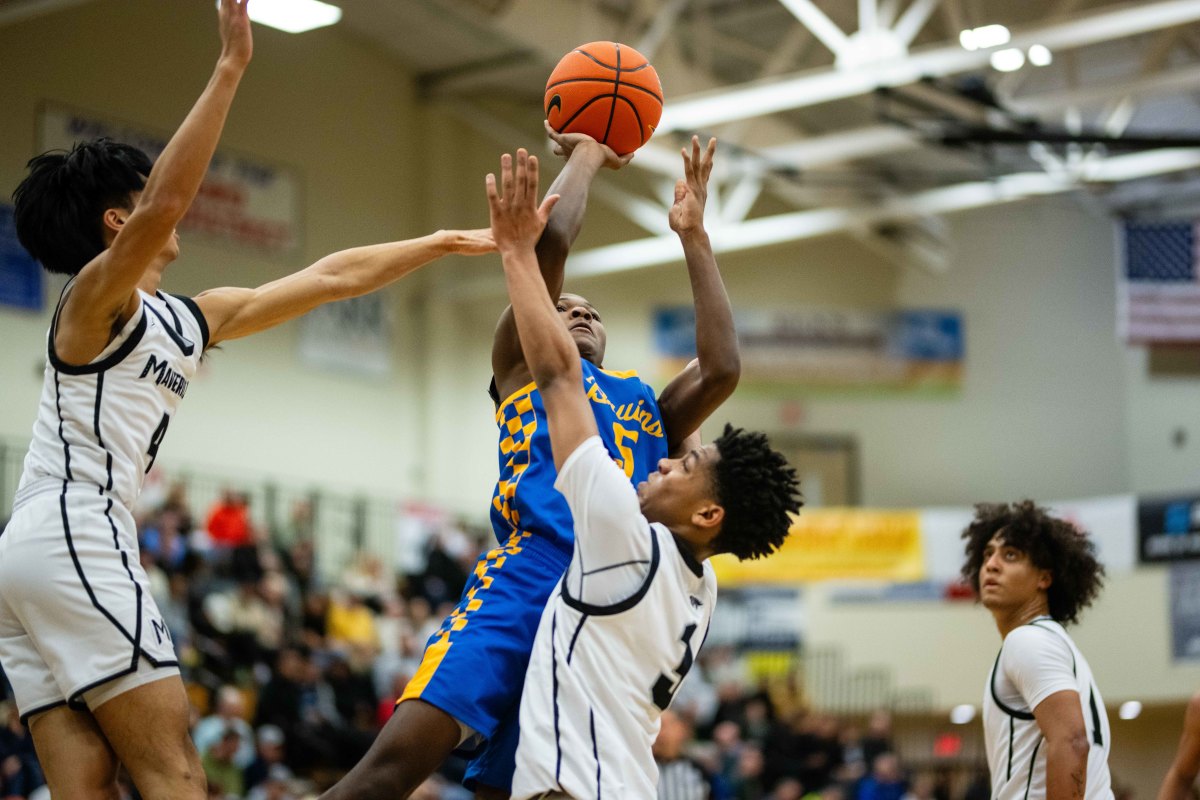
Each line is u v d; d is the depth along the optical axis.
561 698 2.90
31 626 2.97
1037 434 21.70
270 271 17.11
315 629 13.55
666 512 3.10
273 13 10.50
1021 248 22.14
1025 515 4.27
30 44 14.89
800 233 18.39
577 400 3.04
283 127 17.50
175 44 16.36
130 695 2.95
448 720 3.08
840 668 17.89
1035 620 4.01
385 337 18.77
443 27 18.05
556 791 2.85
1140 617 17.17
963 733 18.06
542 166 20.17
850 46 13.55
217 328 3.36
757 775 13.19
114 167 3.21
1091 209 21.84
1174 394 21.06
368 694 12.80
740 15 17.66
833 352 21.67
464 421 19.44
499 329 3.70
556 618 2.98
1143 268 19.17
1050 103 15.45
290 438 17.27
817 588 18.12
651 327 20.81
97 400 3.03
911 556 18.20
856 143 16.42
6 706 9.67
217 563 13.72
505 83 19.55
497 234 3.13
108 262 2.96
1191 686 16.81
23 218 3.21
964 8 16.39
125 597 2.97
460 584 16.19
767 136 17.06
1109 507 17.58
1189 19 12.35
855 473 21.47
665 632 2.97
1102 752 3.86
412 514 17.62
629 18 15.19
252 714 12.11
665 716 10.34
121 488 3.05
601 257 18.84
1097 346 21.70
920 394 21.83
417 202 19.31
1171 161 17.34
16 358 14.47
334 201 18.06
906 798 13.35
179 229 16.14
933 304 22.06
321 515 17.38
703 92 15.86
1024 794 3.85
